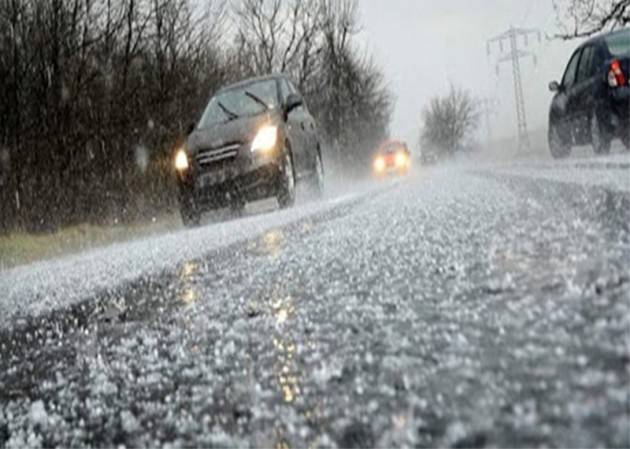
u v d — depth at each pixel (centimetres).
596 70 966
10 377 173
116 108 1530
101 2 1648
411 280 182
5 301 348
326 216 552
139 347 174
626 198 285
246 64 2922
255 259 328
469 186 688
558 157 1166
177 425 102
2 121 1359
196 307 222
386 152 3359
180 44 1902
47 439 111
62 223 1338
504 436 62
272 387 110
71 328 242
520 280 146
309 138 1135
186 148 971
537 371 77
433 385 86
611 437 55
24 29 1486
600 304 104
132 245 686
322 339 135
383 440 75
